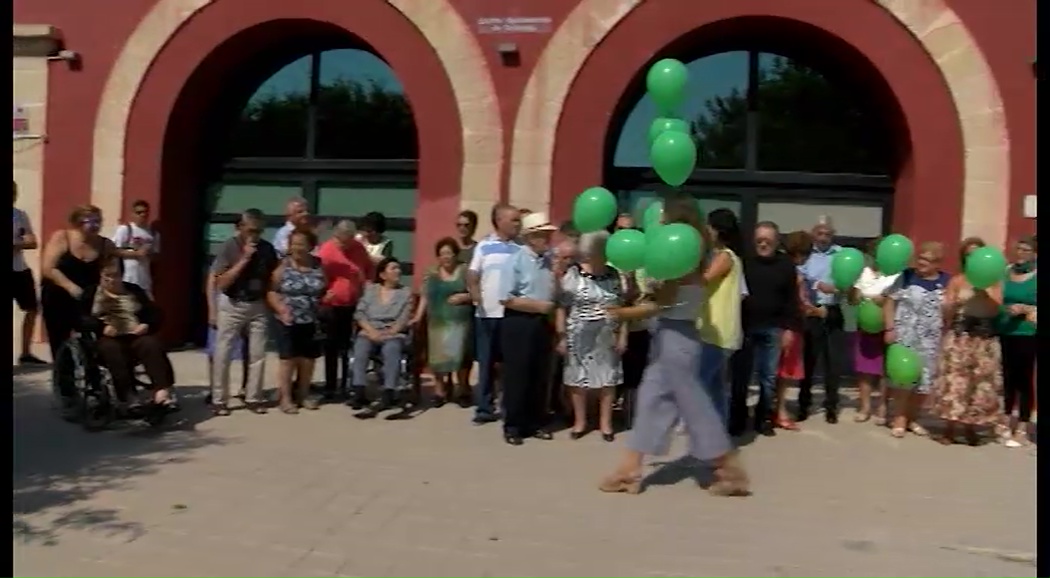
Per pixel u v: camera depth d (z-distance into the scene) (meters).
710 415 5.54
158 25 10.08
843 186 9.74
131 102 10.14
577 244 6.95
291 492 5.48
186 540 4.68
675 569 4.43
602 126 9.27
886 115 9.47
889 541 4.89
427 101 9.53
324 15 9.73
